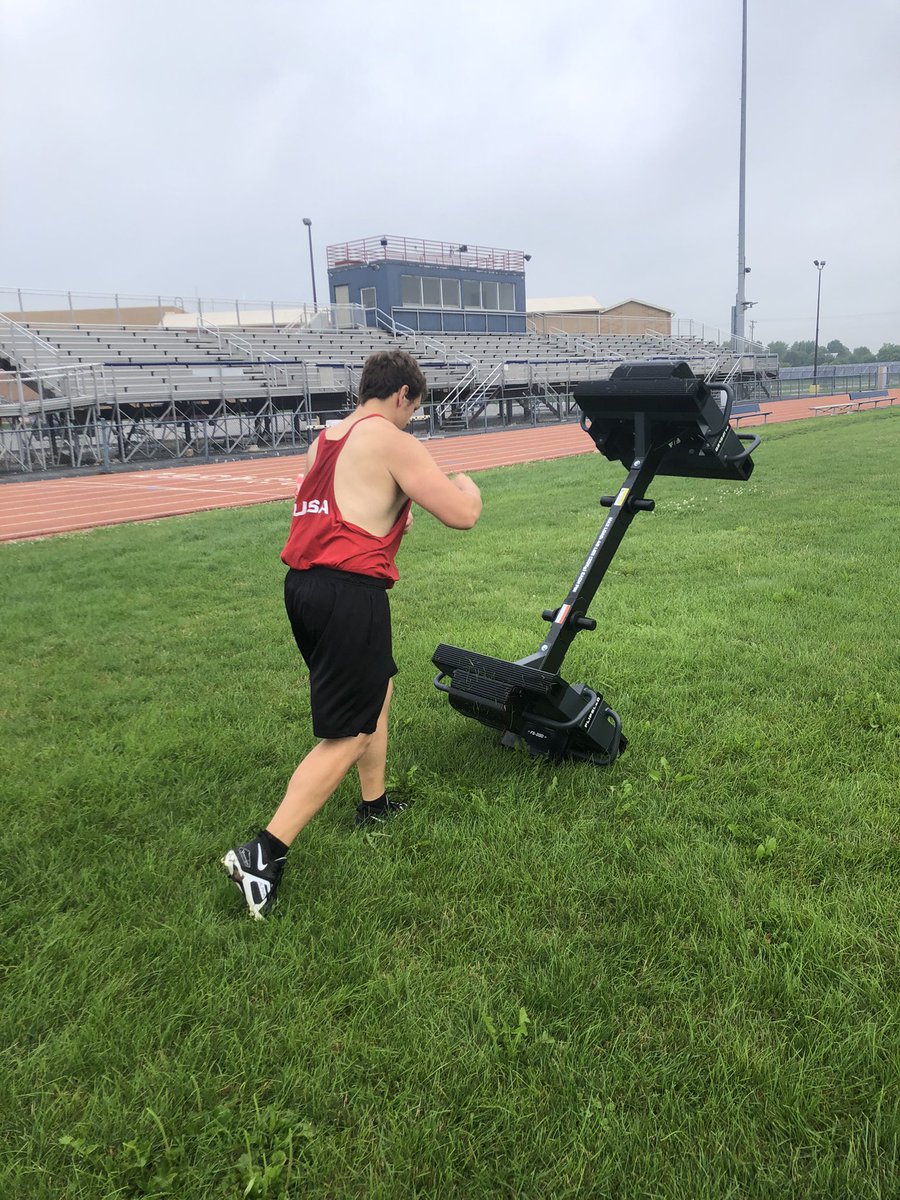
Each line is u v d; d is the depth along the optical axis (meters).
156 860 2.79
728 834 2.84
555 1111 1.78
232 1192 1.63
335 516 2.54
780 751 3.41
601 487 13.05
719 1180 1.60
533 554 7.91
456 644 5.00
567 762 3.40
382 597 2.57
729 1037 1.95
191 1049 1.96
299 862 2.74
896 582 5.96
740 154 43.03
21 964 2.27
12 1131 1.77
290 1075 1.87
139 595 7.00
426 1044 1.97
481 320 42.34
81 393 23.59
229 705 4.25
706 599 5.80
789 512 9.32
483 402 33.06
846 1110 1.76
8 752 3.76
